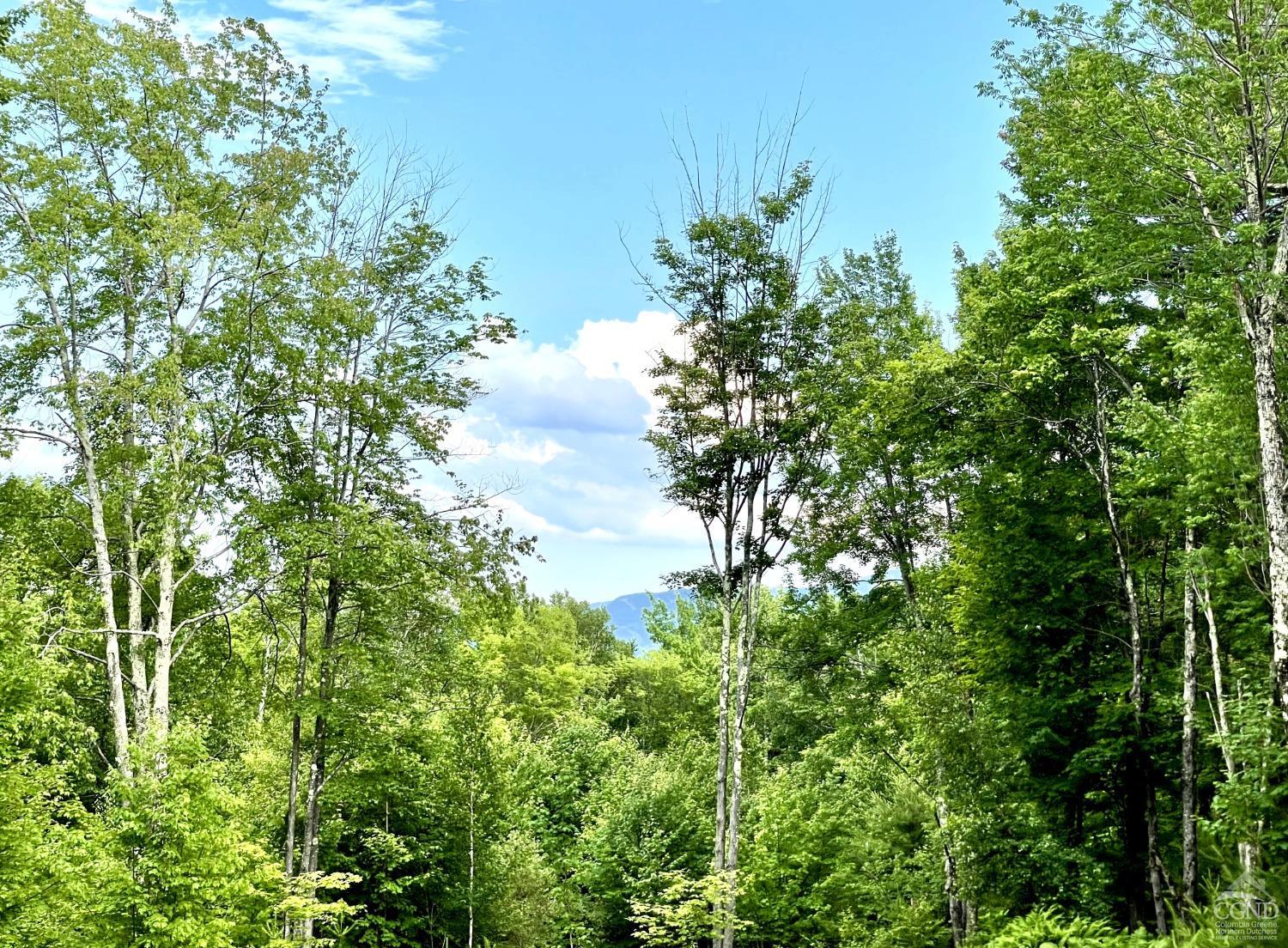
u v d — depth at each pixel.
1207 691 16.39
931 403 20.64
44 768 14.09
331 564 21.50
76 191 19.08
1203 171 13.77
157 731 14.88
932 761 18.94
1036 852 16.55
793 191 24.34
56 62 19.27
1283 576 12.04
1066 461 20.17
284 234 21.62
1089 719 18.53
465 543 23.33
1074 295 18.38
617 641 81.81
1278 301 12.99
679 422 24.30
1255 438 13.22
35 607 14.85
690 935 22.70
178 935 12.30
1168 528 16.19
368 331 23.08
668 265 24.38
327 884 18.17
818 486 24.22
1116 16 14.33
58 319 19.52
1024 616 19.25
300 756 23.05
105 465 19.91
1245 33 12.86
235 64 22.20
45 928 12.18
